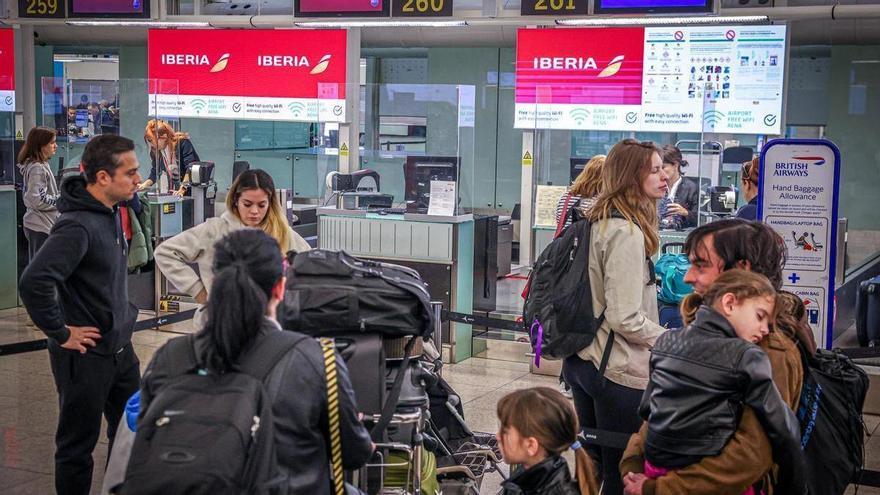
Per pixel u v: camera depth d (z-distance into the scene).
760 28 8.86
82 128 9.80
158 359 2.53
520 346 8.08
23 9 10.91
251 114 10.75
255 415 2.36
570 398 6.86
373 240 7.84
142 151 9.77
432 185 7.69
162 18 10.80
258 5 11.12
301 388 2.46
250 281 2.45
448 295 7.66
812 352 3.11
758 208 5.20
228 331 2.41
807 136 12.52
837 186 5.06
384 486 3.55
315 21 9.67
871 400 6.54
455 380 7.30
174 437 2.31
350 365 3.26
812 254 5.13
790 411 2.66
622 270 3.79
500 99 13.76
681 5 8.59
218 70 10.79
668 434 2.70
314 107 10.52
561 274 3.98
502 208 13.95
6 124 9.56
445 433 4.22
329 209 7.98
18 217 9.57
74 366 4.16
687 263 4.91
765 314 2.74
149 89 9.39
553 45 9.27
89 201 4.12
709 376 2.65
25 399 6.48
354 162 8.52
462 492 3.98
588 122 9.27
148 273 9.16
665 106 9.12
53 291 3.97
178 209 9.41
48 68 16.72
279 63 10.58
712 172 7.72
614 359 3.86
